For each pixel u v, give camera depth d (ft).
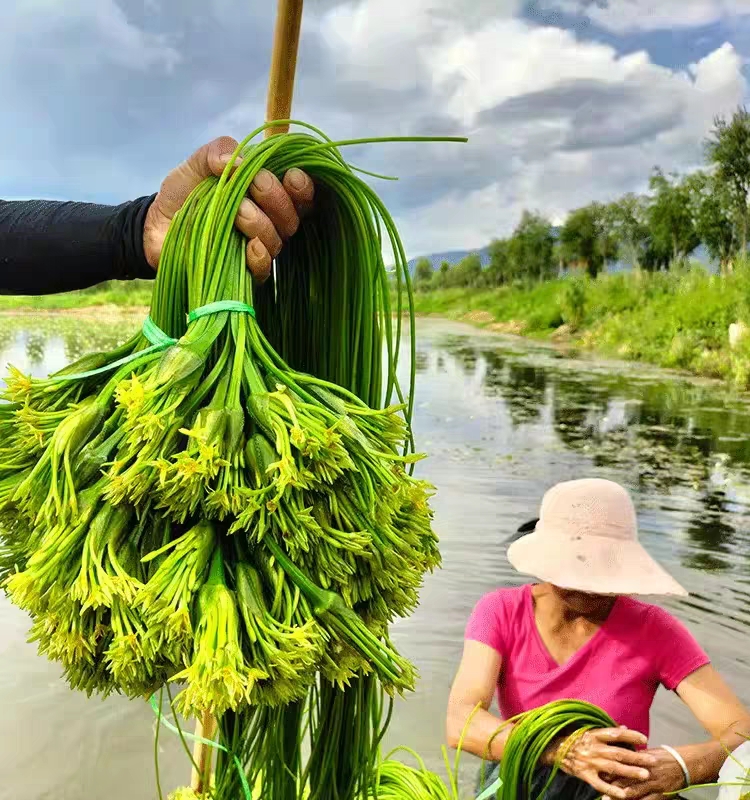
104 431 2.67
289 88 3.66
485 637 6.84
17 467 2.75
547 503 7.01
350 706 3.46
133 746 9.17
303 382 2.89
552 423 23.47
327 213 3.46
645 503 16.39
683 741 9.30
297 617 2.52
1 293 3.63
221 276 2.91
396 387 3.37
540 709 5.82
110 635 2.54
